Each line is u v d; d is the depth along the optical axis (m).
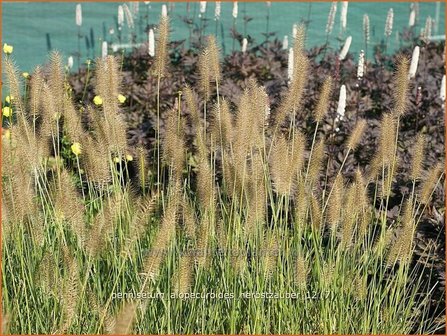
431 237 4.32
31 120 3.94
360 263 3.82
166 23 4.02
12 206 3.45
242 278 3.50
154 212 3.97
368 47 9.56
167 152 3.82
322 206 4.04
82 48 8.83
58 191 3.46
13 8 8.48
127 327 2.50
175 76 6.76
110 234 3.58
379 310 3.78
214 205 3.62
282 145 3.60
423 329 3.99
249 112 3.59
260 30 9.40
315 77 6.80
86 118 5.46
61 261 3.44
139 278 3.38
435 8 9.98
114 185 3.62
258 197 3.50
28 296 3.46
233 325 3.41
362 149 5.39
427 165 5.08
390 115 3.84
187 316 3.50
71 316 3.04
